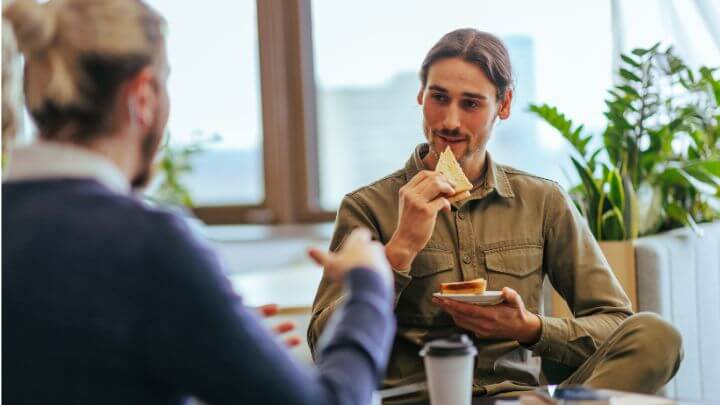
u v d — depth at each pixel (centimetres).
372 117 400
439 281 177
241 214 416
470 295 158
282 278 328
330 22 402
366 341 98
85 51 96
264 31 404
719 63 290
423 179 169
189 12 409
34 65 97
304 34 405
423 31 388
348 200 185
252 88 409
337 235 183
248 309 96
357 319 99
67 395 89
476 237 180
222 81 410
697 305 248
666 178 263
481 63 175
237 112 411
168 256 90
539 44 360
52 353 89
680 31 295
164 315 89
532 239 182
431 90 178
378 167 402
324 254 108
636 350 160
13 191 95
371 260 106
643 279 236
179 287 89
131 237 90
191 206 407
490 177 184
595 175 304
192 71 411
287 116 409
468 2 377
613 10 306
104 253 90
